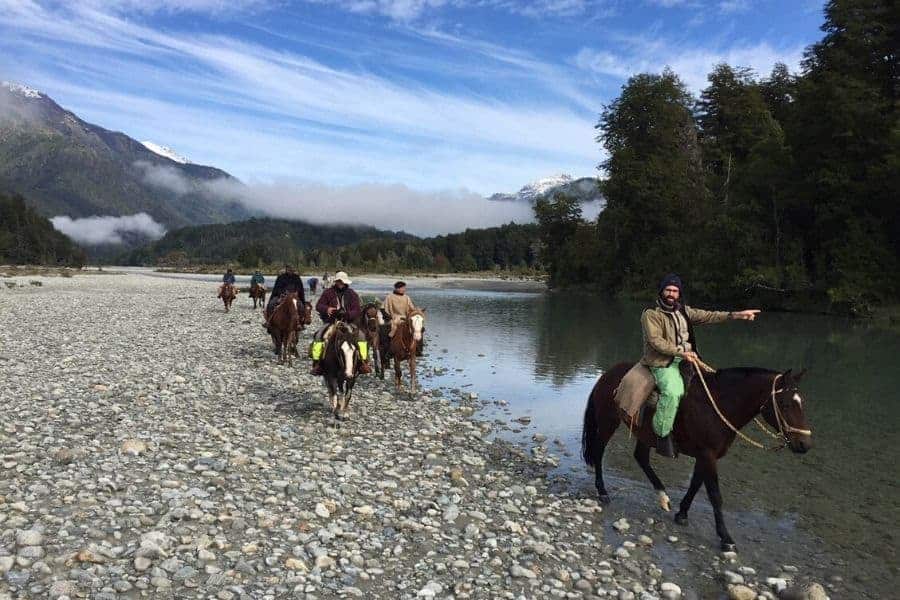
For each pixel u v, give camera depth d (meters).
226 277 38.19
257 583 6.26
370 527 7.94
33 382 15.06
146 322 30.67
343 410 13.39
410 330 16.42
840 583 7.12
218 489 8.66
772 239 45.53
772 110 61.22
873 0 40.53
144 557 6.48
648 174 61.16
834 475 10.82
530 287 91.06
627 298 62.03
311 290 59.75
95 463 9.30
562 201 80.31
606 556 7.69
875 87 39.69
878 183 38.22
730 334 30.33
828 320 37.47
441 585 6.61
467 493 9.53
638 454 9.23
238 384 16.38
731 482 10.45
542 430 13.77
